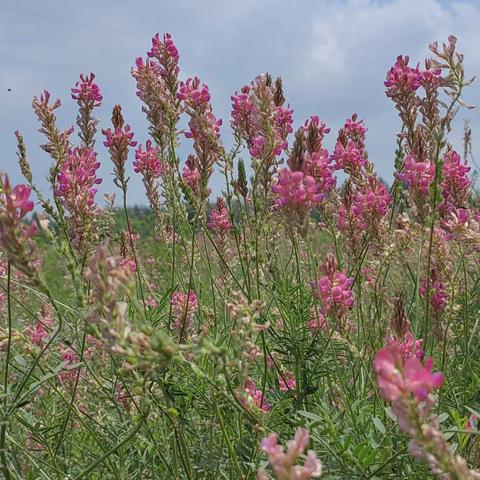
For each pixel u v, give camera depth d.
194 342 0.49
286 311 0.45
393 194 0.56
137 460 0.46
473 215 0.54
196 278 0.63
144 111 0.58
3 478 0.40
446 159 0.50
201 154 0.53
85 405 0.53
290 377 0.49
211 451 0.43
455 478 0.22
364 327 0.50
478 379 0.44
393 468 0.38
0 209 0.30
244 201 0.51
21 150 0.47
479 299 0.59
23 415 0.43
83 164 0.47
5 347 0.43
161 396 0.44
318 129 0.43
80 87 0.58
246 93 0.53
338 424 0.35
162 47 0.56
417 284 0.42
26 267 0.31
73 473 0.46
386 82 0.53
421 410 0.22
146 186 0.65
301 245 0.65
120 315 0.29
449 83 0.43
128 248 0.60
